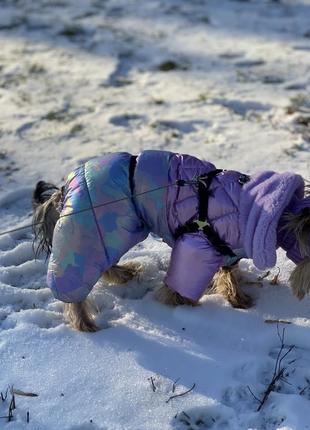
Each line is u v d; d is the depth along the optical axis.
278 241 1.41
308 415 1.28
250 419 1.28
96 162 1.45
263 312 1.50
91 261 1.40
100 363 1.39
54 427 1.27
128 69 2.57
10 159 2.00
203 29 2.97
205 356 1.40
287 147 2.02
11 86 2.44
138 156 1.46
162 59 2.65
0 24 3.08
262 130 2.12
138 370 1.37
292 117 2.17
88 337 1.45
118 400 1.31
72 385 1.34
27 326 1.46
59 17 3.16
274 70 2.51
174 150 2.03
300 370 1.37
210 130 2.12
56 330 1.46
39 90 2.40
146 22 3.07
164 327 1.48
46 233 1.51
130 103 2.30
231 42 2.80
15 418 1.29
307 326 1.45
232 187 1.41
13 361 1.39
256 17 3.10
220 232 1.41
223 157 1.98
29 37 2.93
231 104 2.28
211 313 1.50
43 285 1.61
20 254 1.68
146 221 1.45
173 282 1.46
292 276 1.43
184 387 1.34
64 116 2.22
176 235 1.44
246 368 1.38
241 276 1.59
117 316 1.52
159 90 2.39
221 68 2.55
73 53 2.73
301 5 3.24
